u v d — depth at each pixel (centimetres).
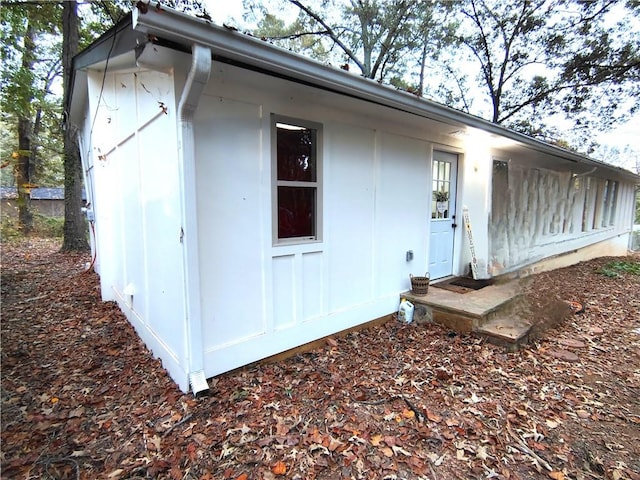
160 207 293
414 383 289
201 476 187
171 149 258
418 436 223
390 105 345
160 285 306
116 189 450
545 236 820
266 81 276
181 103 232
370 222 416
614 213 1241
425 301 434
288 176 336
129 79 352
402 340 384
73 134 938
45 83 1359
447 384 290
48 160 1820
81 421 232
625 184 1315
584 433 234
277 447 209
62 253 929
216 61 230
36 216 1415
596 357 355
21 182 989
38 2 846
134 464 194
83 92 533
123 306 459
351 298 403
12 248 997
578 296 604
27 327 408
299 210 350
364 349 360
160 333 317
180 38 191
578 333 424
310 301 358
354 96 316
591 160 750
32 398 260
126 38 254
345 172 380
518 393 281
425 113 371
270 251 318
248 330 306
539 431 233
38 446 209
